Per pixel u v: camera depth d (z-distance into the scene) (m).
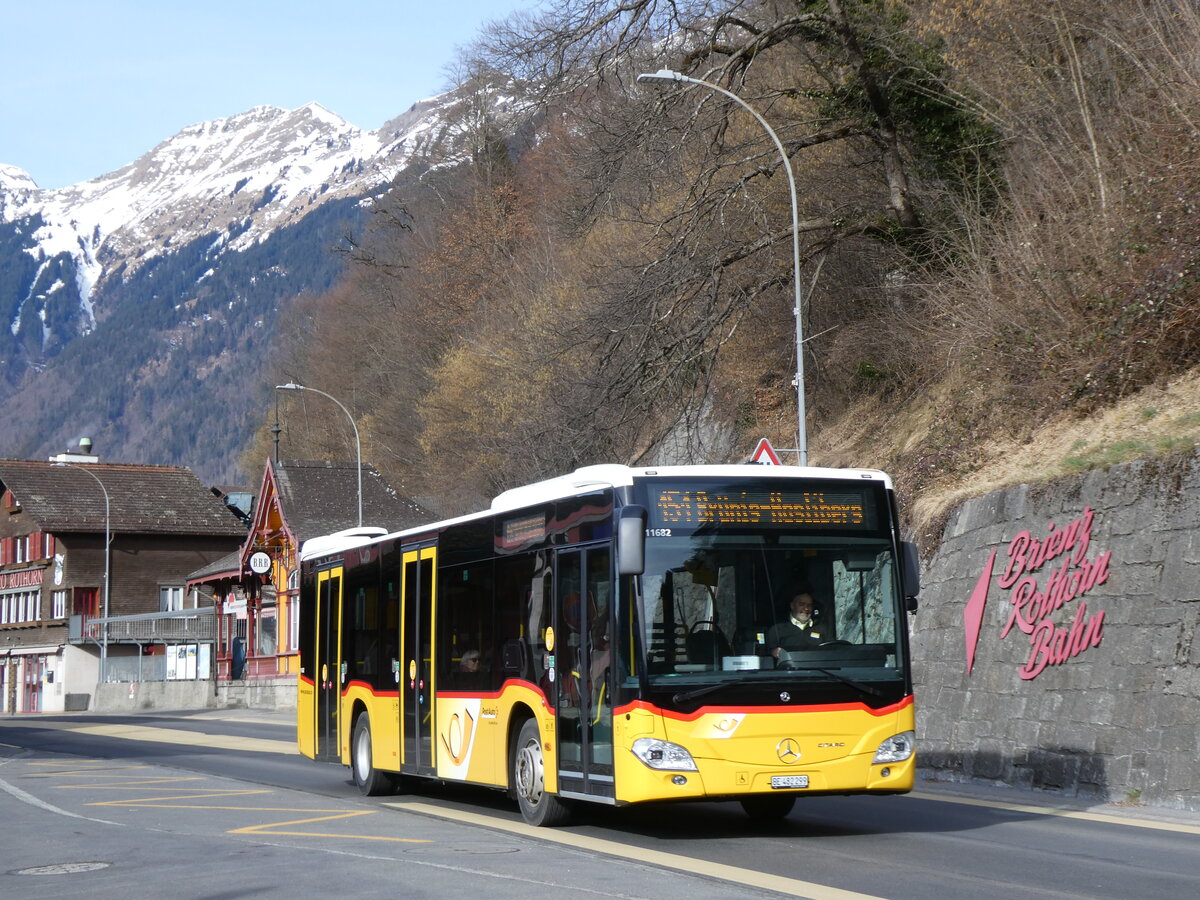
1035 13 23.86
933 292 26.83
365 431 70.94
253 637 60.31
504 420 44.97
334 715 18.67
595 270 35.53
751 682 11.41
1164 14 20.92
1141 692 14.63
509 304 52.41
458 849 11.42
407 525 54.16
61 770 22.81
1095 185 22.00
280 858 11.15
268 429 86.19
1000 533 18.39
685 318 29.11
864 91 27.69
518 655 13.41
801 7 28.44
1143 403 19.53
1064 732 15.77
